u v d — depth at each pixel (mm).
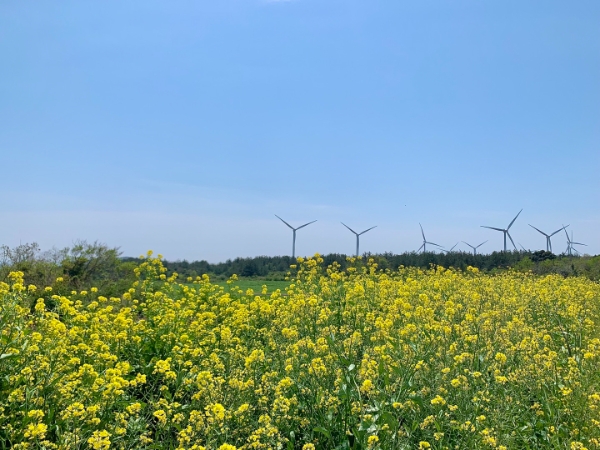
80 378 6512
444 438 5664
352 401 5973
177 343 8992
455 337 8109
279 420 5828
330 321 9633
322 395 6016
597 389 6684
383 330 7949
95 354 7727
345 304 11078
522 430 5863
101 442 4840
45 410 5922
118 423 5695
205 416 5770
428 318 8586
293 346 7492
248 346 9211
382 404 5668
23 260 16922
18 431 5281
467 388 6211
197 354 7945
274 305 10711
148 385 7578
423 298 9711
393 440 5395
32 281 16141
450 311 9094
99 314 9961
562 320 10930
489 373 7066
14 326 6660
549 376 6953
